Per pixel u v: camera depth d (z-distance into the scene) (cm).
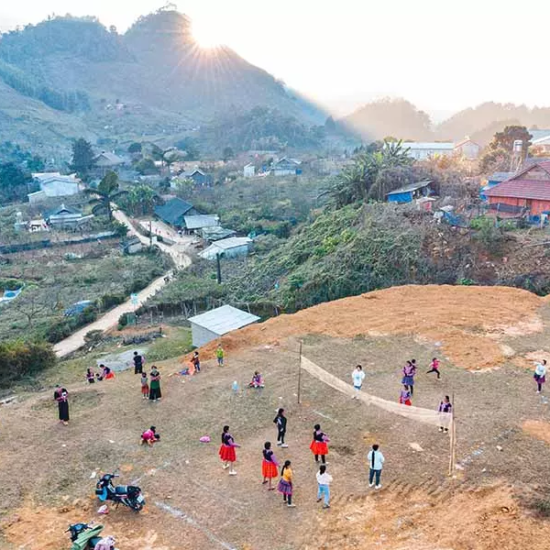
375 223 4847
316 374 2298
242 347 3017
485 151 9375
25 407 2339
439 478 1717
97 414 2238
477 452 1833
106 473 1819
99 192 10738
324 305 3556
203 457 1905
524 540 1398
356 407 2214
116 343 4294
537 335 2897
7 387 3356
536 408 2130
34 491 1727
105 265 7656
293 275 4916
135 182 13988
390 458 1847
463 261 4156
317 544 1470
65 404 2144
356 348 2833
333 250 4991
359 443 1956
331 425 2089
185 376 2603
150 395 2348
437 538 1442
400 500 1638
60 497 1702
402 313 3291
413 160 6438
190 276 6506
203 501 1666
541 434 1925
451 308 3328
